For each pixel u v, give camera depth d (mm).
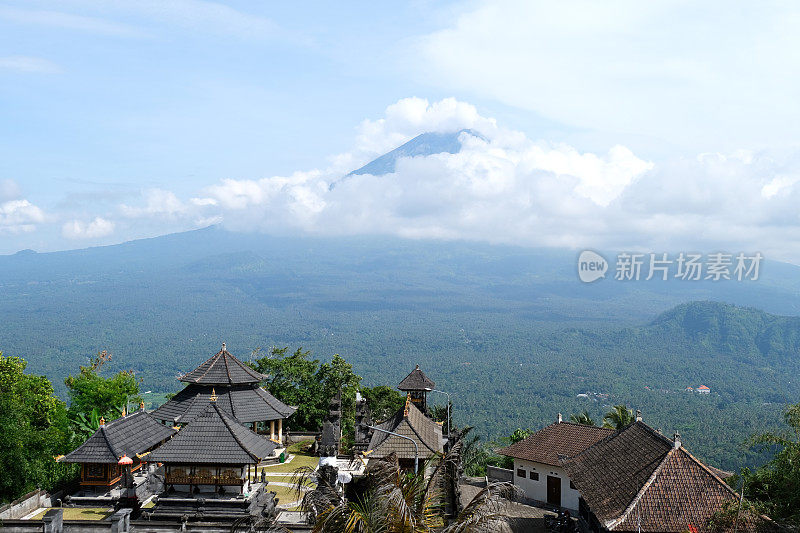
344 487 29016
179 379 56375
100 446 41656
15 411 43312
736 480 41000
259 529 23188
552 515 43750
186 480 37969
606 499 34125
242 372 56281
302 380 72625
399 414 48125
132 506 37250
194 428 39219
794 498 31625
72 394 71938
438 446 44906
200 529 33344
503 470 53594
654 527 30969
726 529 30375
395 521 19047
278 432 56938
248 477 39281
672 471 33750
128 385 73125
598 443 42969
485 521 19859
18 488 41000
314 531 19641
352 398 72438
